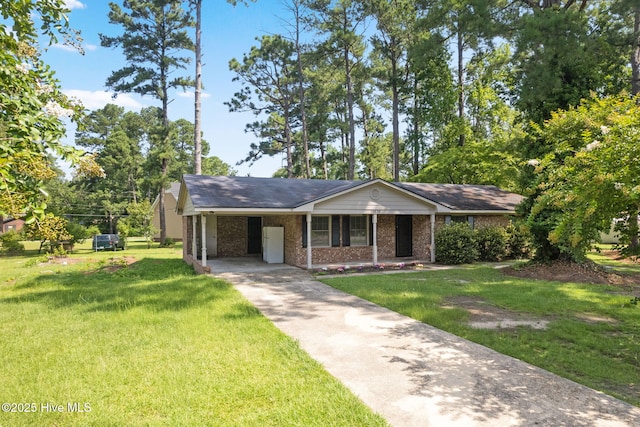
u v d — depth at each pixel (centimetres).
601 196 419
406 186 1884
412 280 1113
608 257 1686
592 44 1225
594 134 509
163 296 869
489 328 623
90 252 2472
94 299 862
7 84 345
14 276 1318
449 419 340
